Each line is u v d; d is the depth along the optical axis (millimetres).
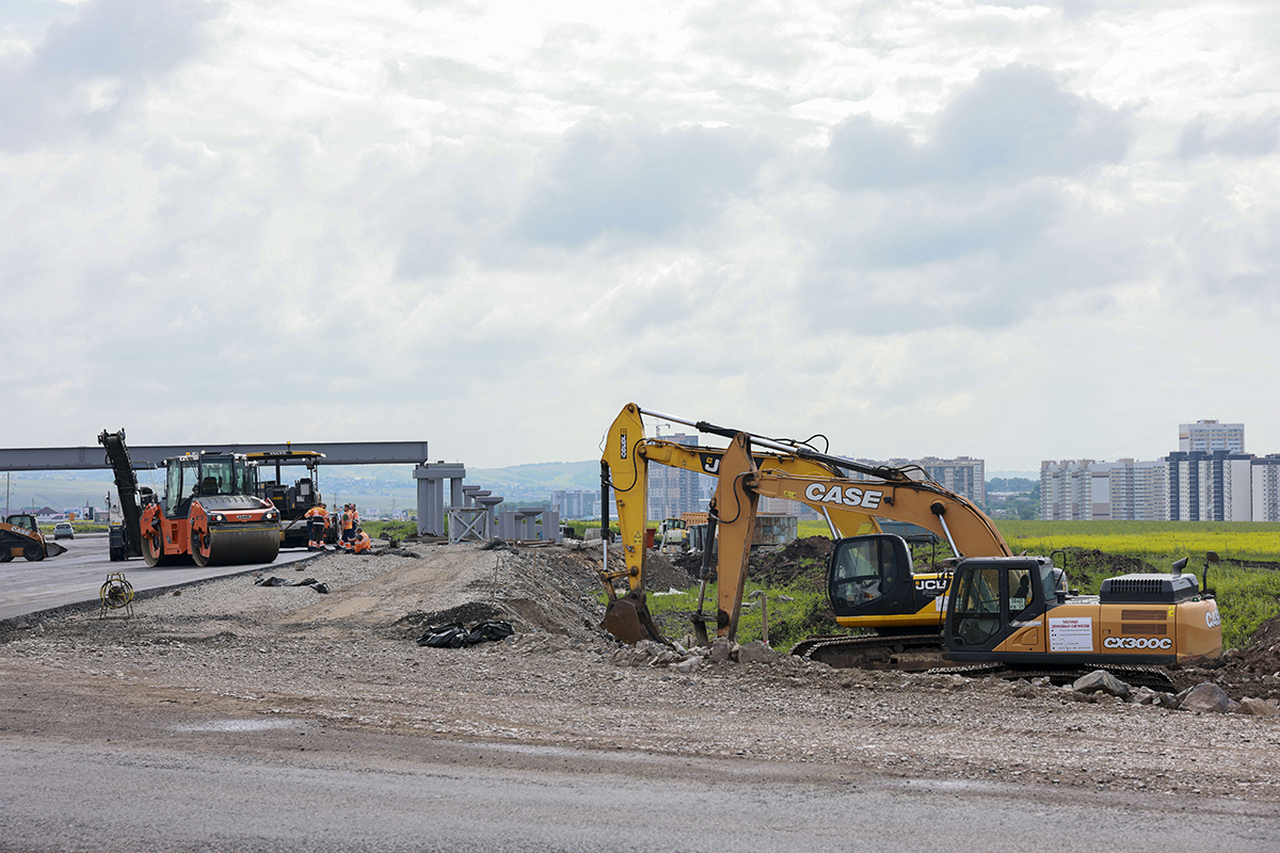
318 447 66438
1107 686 13102
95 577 31219
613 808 7195
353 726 10148
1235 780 8109
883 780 8062
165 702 11383
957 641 16094
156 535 34906
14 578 31859
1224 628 30844
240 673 14234
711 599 40312
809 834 6613
